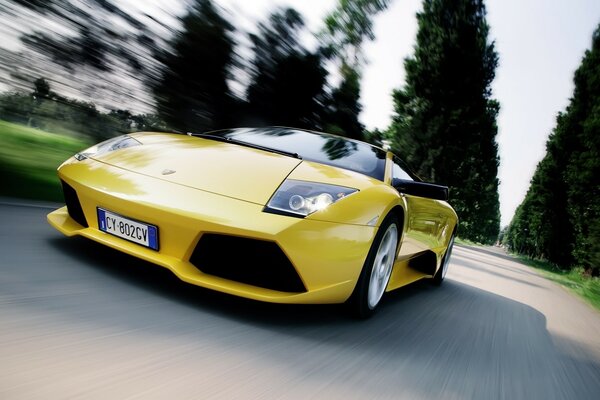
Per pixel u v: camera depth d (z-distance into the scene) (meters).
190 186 2.07
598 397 2.36
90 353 1.42
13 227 2.72
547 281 11.17
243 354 1.70
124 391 1.25
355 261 2.15
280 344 1.88
